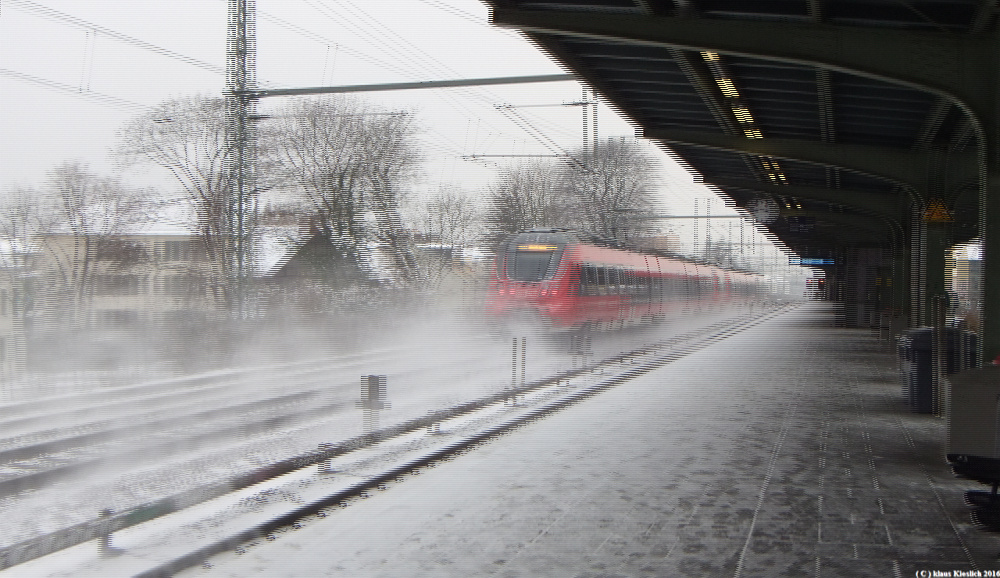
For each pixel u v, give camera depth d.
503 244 29.17
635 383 18.88
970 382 8.06
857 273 45.88
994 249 11.38
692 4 11.72
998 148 11.10
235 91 26.56
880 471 9.47
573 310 27.66
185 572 6.16
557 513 7.66
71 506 8.84
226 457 11.28
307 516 7.69
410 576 5.98
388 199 39.84
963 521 7.40
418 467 9.90
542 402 15.78
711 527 7.20
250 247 28.88
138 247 35.00
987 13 10.38
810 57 11.41
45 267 31.52
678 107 18.70
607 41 12.78
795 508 7.83
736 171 27.50
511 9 12.08
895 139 18.97
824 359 25.52
